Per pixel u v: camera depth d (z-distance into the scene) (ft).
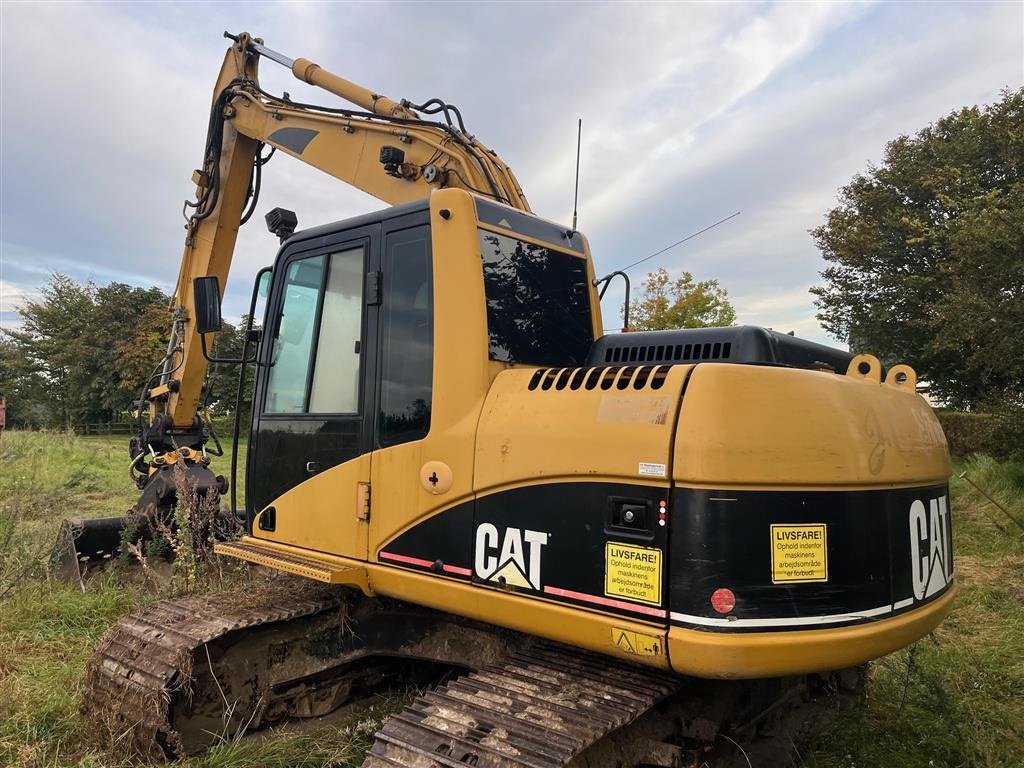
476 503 8.89
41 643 14.61
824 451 7.50
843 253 63.00
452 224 9.75
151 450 19.97
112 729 10.17
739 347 9.66
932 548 9.05
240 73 19.27
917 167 59.98
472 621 10.33
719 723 9.22
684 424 7.25
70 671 12.86
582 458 7.95
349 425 10.55
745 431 7.20
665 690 7.93
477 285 9.53
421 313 9.91
